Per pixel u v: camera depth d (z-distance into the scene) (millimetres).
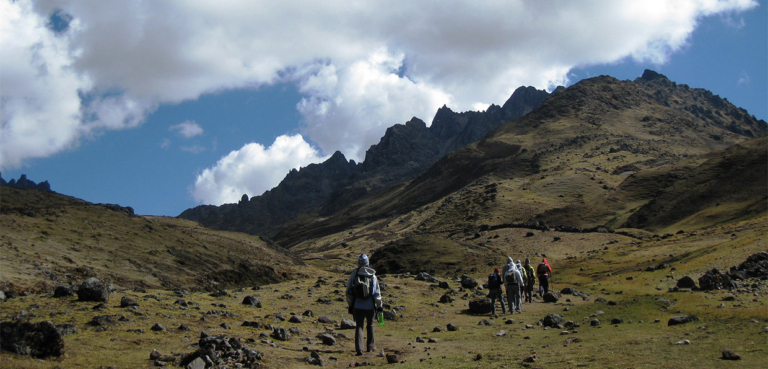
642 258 54781
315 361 10453
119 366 9086
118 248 46312
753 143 136750
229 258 58031
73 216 49844
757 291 21016
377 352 12023
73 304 14242
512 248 81500
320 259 164375
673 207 123500
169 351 10578
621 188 168125
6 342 8773
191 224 91312
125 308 14281
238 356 9953
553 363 9391
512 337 13969
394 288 25844
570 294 26406
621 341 11727
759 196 105188
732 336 11477
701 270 31406
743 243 38344
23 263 33531
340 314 18578
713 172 131125
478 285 28719
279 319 16156
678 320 14367
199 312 15703
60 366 8602
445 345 12781
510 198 195750
